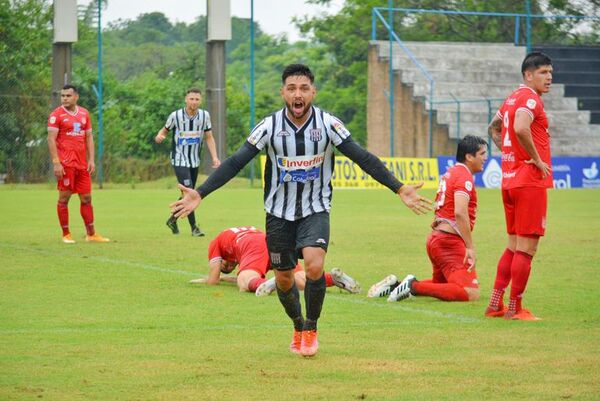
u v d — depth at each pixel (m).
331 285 21.75
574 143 86.50
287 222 15.24
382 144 88.75
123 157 78.81
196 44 125.31
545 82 18.28
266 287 21.05
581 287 22.67
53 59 70.75
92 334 16.70
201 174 72.06
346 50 113.06
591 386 13.16
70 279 23.70
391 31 79.19
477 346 15.78
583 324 17.83
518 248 18.23
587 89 89.81
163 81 86.12
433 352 15.33
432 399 12.49
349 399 12.48
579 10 99.19
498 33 101.62
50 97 73.19
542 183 18.06
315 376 13.73
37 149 72.62
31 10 85.00
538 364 14.45
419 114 85.31
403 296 20.67
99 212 46.81
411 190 14.73
